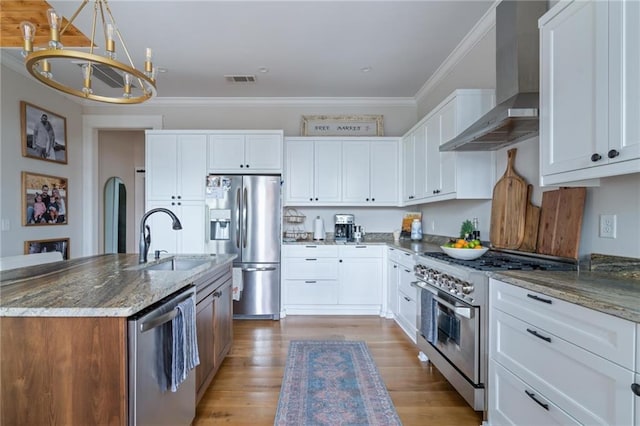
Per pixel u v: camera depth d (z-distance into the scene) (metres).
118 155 6.05
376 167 4.44
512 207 2.50
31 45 1.72
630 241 1.63
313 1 2.56
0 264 2.20
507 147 2.61
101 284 1.50
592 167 1.46
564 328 1.32
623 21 1.30
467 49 3.18
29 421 1.21
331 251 4.13
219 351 2.49
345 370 2.63
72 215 4.51
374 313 4.14
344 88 4.36
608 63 1.37
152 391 1.36
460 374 2.12
